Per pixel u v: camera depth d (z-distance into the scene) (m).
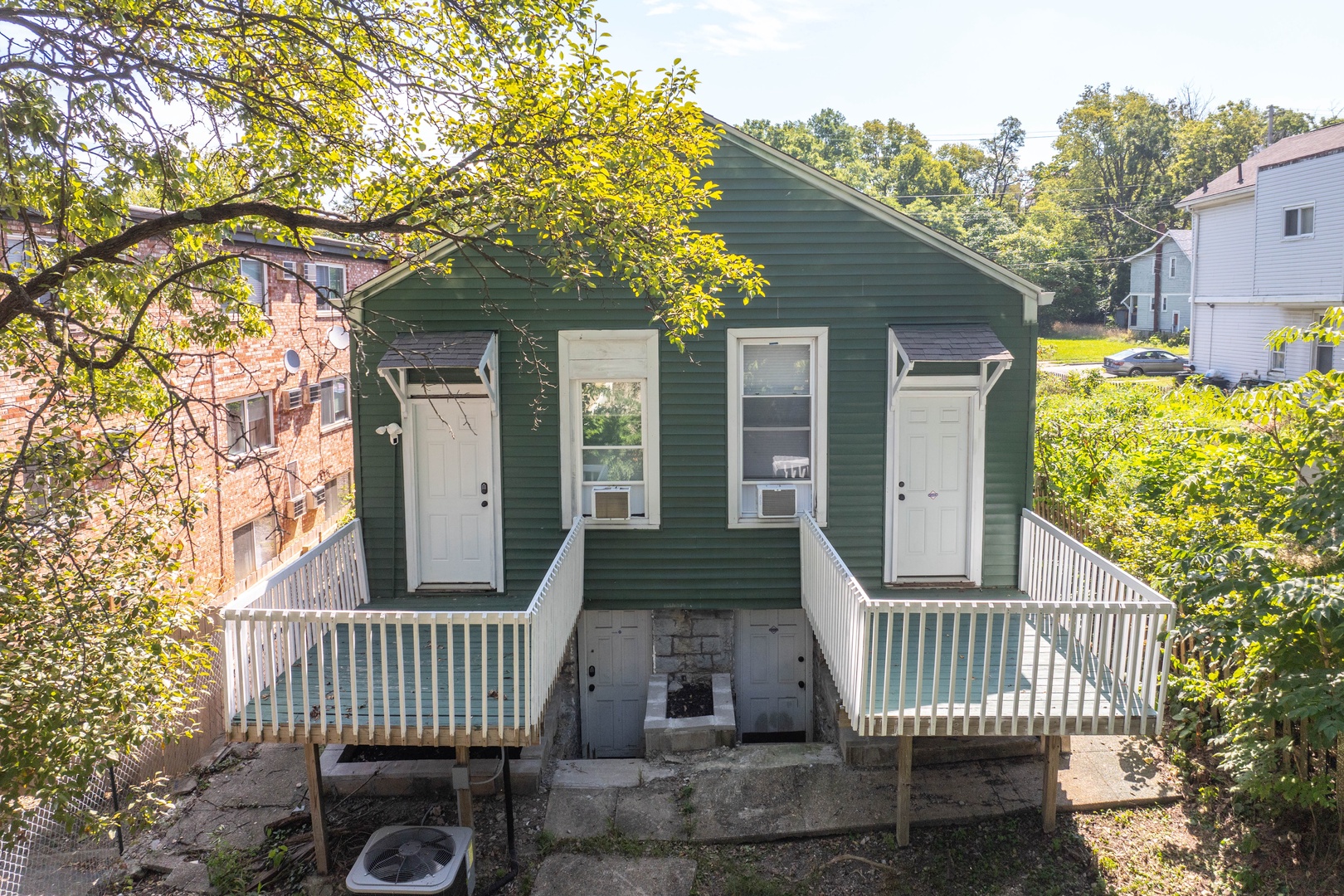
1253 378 31.30
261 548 19.72
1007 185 84.94
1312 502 7.06
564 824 8.91
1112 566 8.79
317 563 10.02
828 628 9.47
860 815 8.73
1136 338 57.41
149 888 8.32
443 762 9.79
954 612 7.69
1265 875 7.47
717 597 11.41
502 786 9.42
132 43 6.93
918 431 11.12
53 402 7.57
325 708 8.12
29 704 6.09
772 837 8.62
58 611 6.51
